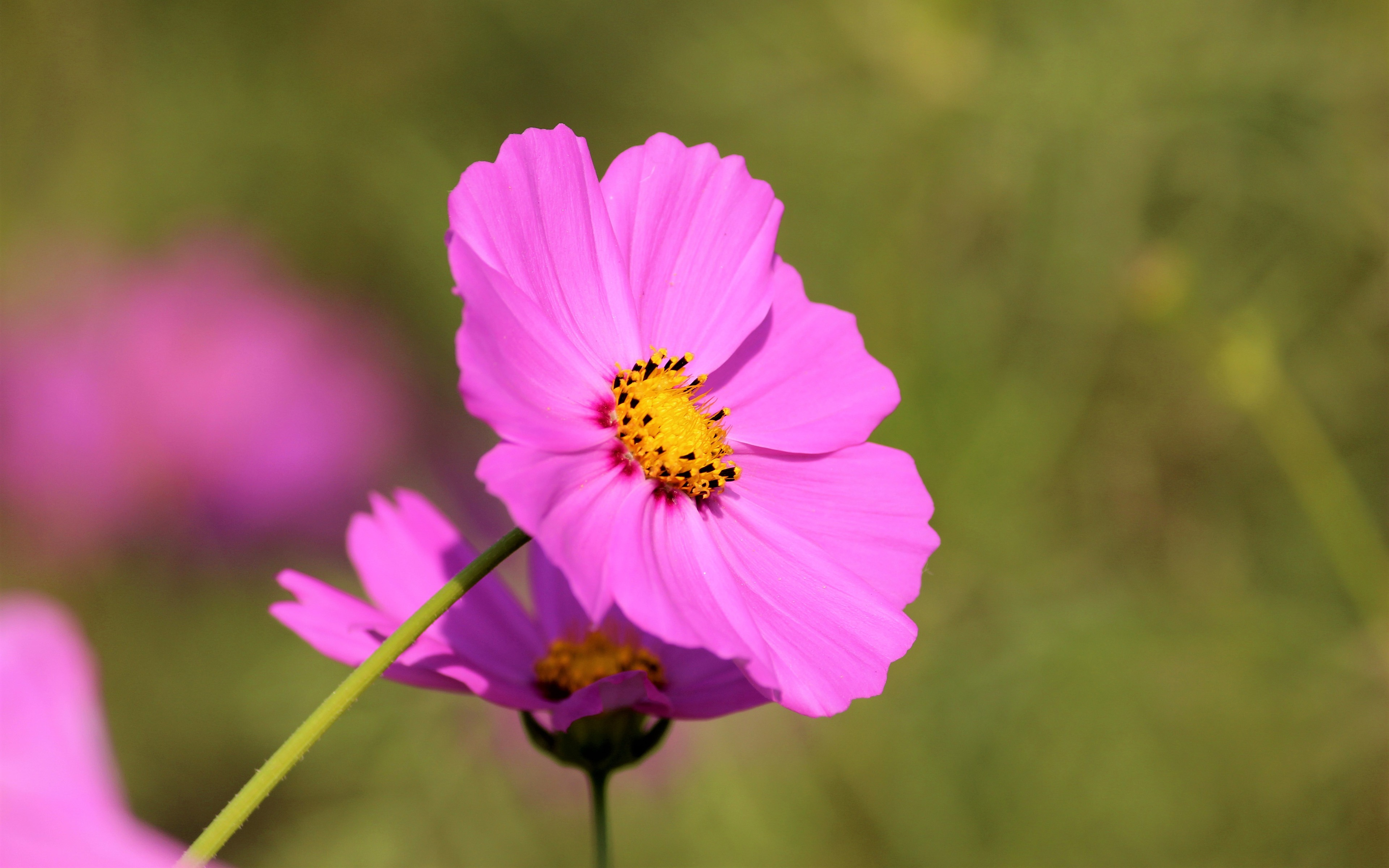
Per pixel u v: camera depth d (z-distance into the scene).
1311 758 0.83
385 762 0.81
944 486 0.86
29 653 0.26
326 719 0.42
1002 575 0.86
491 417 0.44
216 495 0.79
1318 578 0.89
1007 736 0.82
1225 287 0.91
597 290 0.47
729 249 0.49
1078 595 0.85
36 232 0.81
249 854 0.81
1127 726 0.82
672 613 0.44
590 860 0.83
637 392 0.47
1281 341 0.91
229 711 0.80
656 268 0.48
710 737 0.83
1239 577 0.88
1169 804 0.82
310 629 0.46
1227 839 0.83
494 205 0.46
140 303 0.79
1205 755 0.84
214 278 0.82
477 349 0.44
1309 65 0.91
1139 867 0.82
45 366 0.76
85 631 0.76
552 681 0.49
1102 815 0.82
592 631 0.50
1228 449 0.91
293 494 0.81
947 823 0.81
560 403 0.46
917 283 0.91
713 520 0.47
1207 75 0.90
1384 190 0.91
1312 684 0.84
